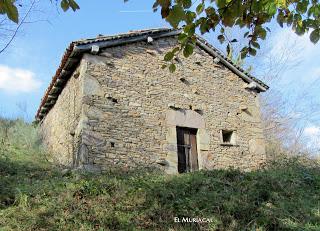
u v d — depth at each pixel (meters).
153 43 12.09
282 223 6.97
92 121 10.04
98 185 7.67
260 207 7.57
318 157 17.39
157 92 11.50
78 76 10.91
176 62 12.31
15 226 5.98
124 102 10.76
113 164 9.91
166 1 3.29
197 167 11.50
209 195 7.84
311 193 9.12
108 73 10.82
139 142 10.57
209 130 12.09
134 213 6.87
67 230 6.03
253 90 13.76
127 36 11.36
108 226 6.36
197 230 6.61
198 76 12.62
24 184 7.64
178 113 11.66
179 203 7.33
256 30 4.15
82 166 9.44
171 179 9.02
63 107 12.09
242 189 8.35
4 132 13.23
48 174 8.87
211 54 13.29
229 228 6.76
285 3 3.56
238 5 3.63
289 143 21.72
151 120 11.03
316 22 3.65
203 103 12.33
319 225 7.10
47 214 6.41
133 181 8.38
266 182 9.04
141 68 11.50
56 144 12.34
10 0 2.83
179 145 11.45
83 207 6.77
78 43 10.45
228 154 12.15
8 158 9.81
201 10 3.78
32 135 13.99
